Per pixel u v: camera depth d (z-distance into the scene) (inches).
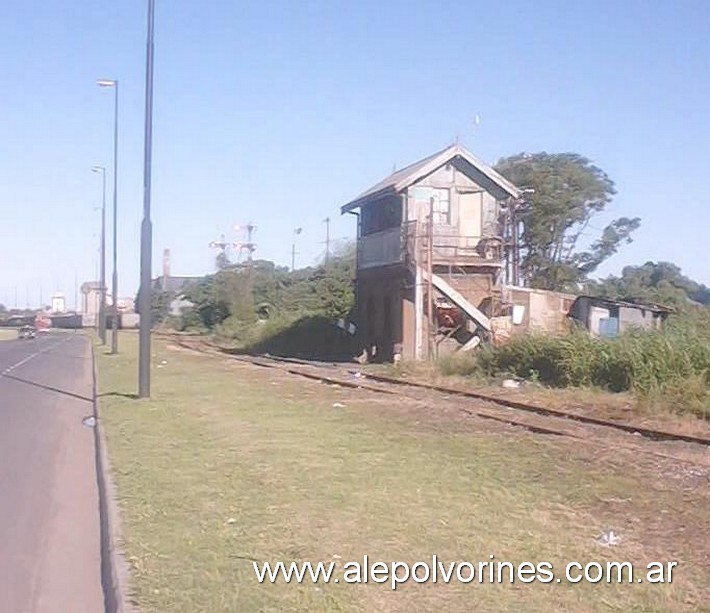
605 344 978.7
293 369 1311.5
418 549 304.8
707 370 833.5
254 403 800.3
